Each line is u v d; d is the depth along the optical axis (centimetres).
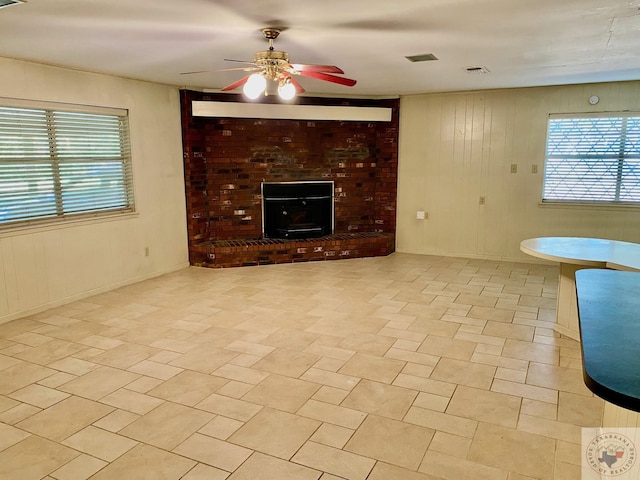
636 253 364
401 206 695
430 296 489
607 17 290
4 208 414
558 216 613
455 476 217
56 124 451
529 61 428
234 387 300
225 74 495
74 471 221
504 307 454
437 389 297
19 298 426
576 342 369
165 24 304
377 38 343
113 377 314
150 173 556
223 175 635
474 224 659
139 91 532
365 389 297
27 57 403
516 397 287
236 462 227
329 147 673
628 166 574
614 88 560
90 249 489
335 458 230
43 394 292
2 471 221
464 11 277
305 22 300
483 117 631
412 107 667
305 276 570
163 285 534
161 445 241
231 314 436
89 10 273
